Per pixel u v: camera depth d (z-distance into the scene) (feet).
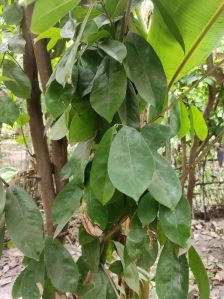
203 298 1.41
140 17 1.73
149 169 1.07
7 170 1.74
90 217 1.33
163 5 1.42
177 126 2.20
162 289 1.20
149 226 1.28
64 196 1.40
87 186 1.34
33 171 1.75
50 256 1.46
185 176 1.91
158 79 1.28
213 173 6.69
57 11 1.20
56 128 1.51
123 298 1.81
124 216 1.41
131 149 1.10
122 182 1.05
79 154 1.38
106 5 1.28
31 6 1.53
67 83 1.28
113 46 1.20
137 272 1.46
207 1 1.49
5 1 1.81
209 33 1.69
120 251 1.50
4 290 4.34
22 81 1.52
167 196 1.14
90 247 1.50
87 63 1.35
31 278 1.48
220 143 4.86
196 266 1.39
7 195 1.40
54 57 1.76
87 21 1.24
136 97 1.36
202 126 2.52
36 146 1.67
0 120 1.51
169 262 1.22
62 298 1.63
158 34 1.66
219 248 5.44
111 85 1.24
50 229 1.69
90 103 1.29
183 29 1.61
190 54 1.65
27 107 1.65
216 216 6.68
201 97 4.66
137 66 1.28
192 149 3.34
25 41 1.56
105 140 1.19
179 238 1.17
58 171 1.69
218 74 3.53
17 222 1.36
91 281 1.57
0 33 1.80
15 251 5.20
